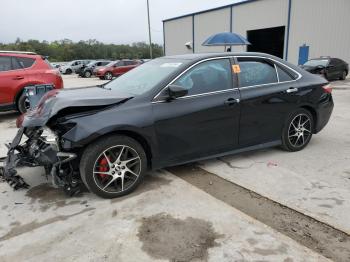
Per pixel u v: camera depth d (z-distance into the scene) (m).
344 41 19.36
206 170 4.40
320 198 3.57
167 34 33.41
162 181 4.08
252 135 4.56
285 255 2.65
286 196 3.63
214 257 2.65
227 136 4.33
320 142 5.55
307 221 3.14
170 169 4.45
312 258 2.61
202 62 4.18
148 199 3.62
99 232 3.03
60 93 4.17
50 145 3.52
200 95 4.08
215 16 27.55
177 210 3.38
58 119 3.51
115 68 25.98
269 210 3.35
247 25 25.06
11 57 8.09
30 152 3.75
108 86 4.70
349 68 19.45
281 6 22.38
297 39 21.86
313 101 5.00
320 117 5.16
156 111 3.77
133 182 3.75
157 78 4.06
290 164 4.55
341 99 10.49
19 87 8.05
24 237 2.99
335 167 4.43
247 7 24.73
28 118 3.70
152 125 3.73
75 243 2.88
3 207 3.54
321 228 3.03
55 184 3.49
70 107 3.44
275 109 4.65
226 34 16.30
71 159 3.40
